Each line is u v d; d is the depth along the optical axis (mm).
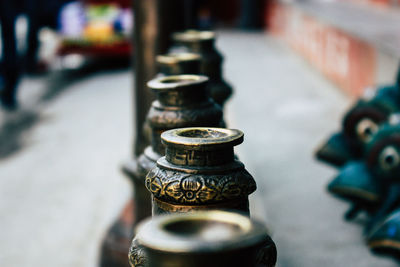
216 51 2490
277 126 6418
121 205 4883
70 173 5777
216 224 689
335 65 8328
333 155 3619
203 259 639
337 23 8164
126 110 8477
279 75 9812
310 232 3506
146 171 1652
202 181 1017
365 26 7535
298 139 5848
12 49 8781
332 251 3246
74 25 12250
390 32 6676
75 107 8805
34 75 11797
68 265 3938
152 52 3008
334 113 6938
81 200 5074
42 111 8602
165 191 1036
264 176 4684
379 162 2969
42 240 4332
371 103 3389
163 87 1543
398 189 2846
